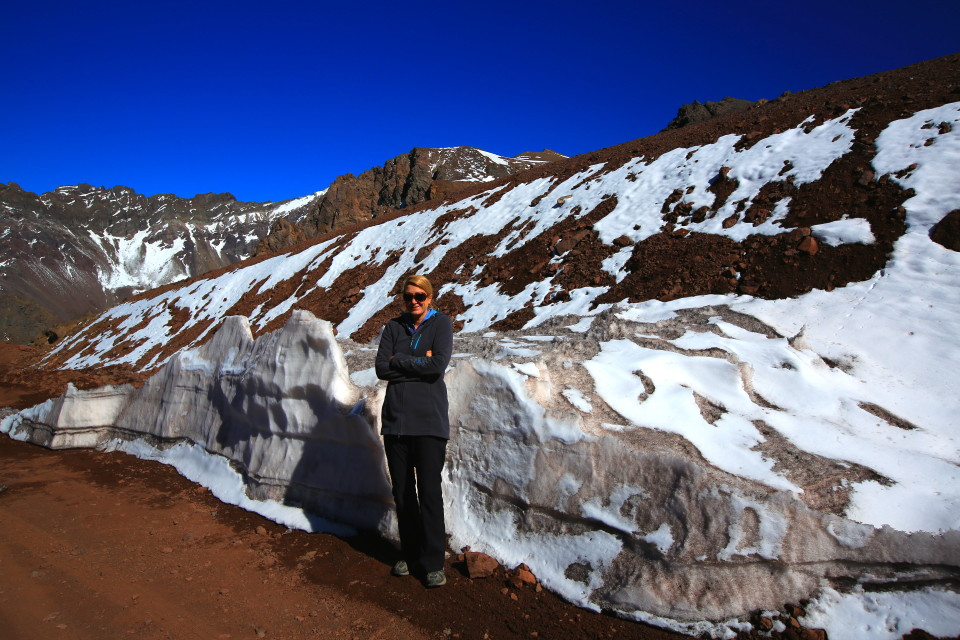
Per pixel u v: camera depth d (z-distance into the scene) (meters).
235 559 3.90
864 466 3.56
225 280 33.69
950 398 5.37
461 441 4.04
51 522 4.60
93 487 5.52
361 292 22.19
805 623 2.73
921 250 8.38
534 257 15.40
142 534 4.34
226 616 3.16
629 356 5.06
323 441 4.59
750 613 2.82
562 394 4.14
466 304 15.16
